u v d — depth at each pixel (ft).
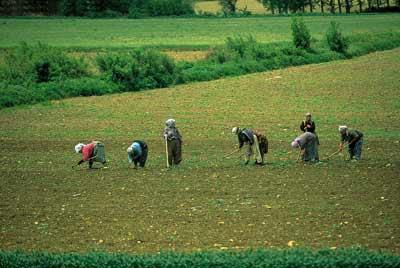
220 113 296.10
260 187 175.73
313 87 358.84
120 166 205.87
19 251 129.29
